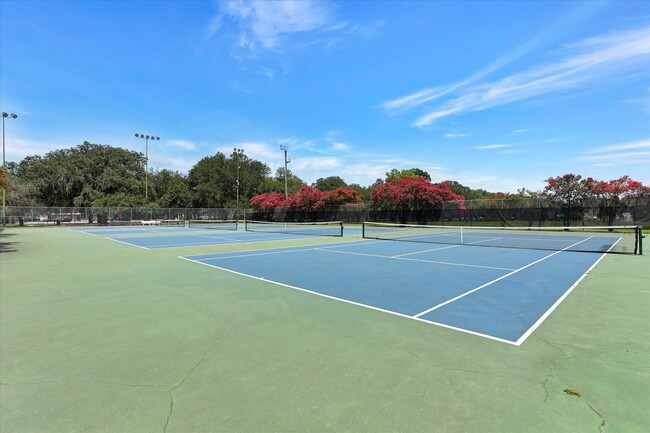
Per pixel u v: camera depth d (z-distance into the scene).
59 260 11.15
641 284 7.23
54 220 40.31
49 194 53.03
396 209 35.84
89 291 6.68
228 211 52.88
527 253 12.72
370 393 2.89
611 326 4.56
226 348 3.87
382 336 4.23
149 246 15.80
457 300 5.95
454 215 32.19
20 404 2.75
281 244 16.55
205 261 10.76
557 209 27.70
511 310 5.34
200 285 7.20
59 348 3.89
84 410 2.66
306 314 5.14
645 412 2.59
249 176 71.38
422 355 3.66
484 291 6.62
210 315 5.09
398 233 25.27
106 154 57.00
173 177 77.31
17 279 7.94
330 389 2.96
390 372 3.27
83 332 4.40
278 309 5.40
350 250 13.81
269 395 2.87
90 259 11.36
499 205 30.03
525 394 2.86
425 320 4.85
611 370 3.29
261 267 9.53
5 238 21.39
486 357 3.60
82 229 33.59
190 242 17.94
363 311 5.29
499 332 4.35
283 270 9.03
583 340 4.06
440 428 2.41
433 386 3.00
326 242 17.62
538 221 28.42
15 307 5.56
